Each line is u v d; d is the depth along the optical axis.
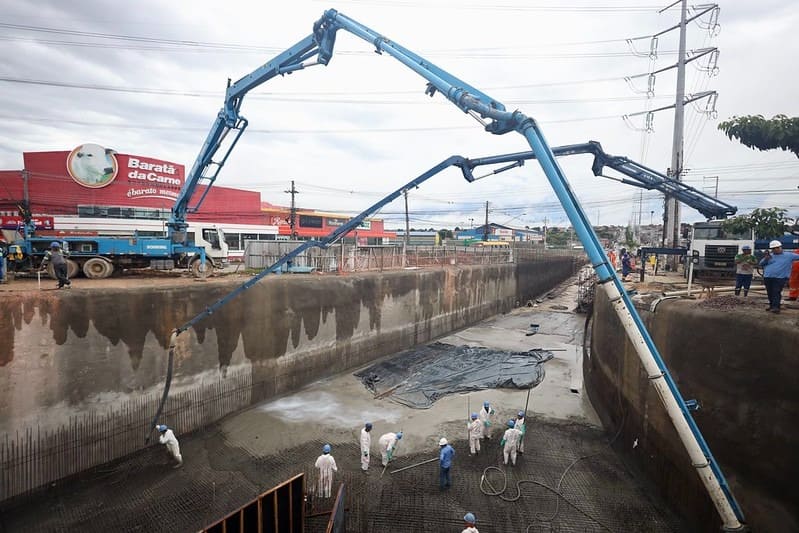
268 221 50.41
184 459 12.20
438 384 18.44
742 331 8.19
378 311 22.41
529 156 11.53
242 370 15.54
